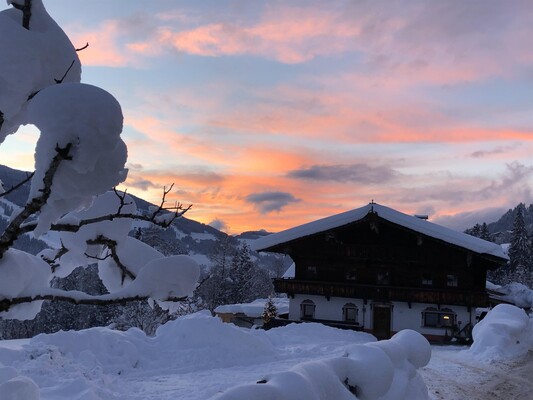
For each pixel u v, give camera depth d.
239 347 17.22
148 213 3.76
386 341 10.49
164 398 11.16
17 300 3.36
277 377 5.91
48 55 3.24
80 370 12.34
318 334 23.94
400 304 29.98
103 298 3.64
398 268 30.64
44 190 2.91
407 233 30.61
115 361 14.47
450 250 29.86
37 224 3.15
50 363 12.09
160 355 15.82
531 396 14.60
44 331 54.41
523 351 21.42
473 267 29.91
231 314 38.69
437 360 20.34
